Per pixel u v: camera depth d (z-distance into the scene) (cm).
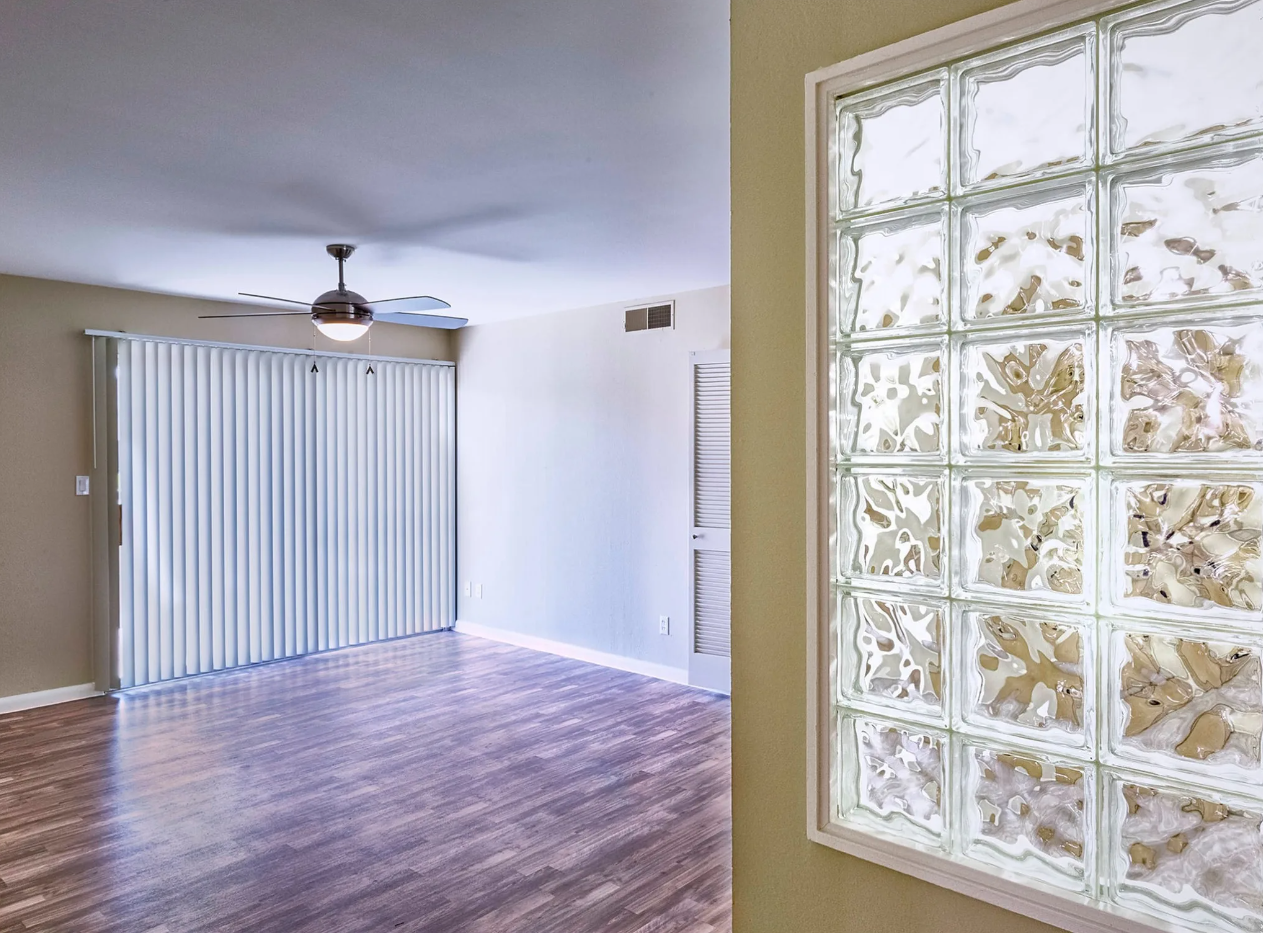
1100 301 114
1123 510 113
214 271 459
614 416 566
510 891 265
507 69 214
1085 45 114
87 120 244
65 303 491
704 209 338
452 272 463
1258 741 102
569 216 349
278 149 270
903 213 131
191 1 180
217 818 321
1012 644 122
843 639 139
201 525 538
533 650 612
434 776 364
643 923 246
